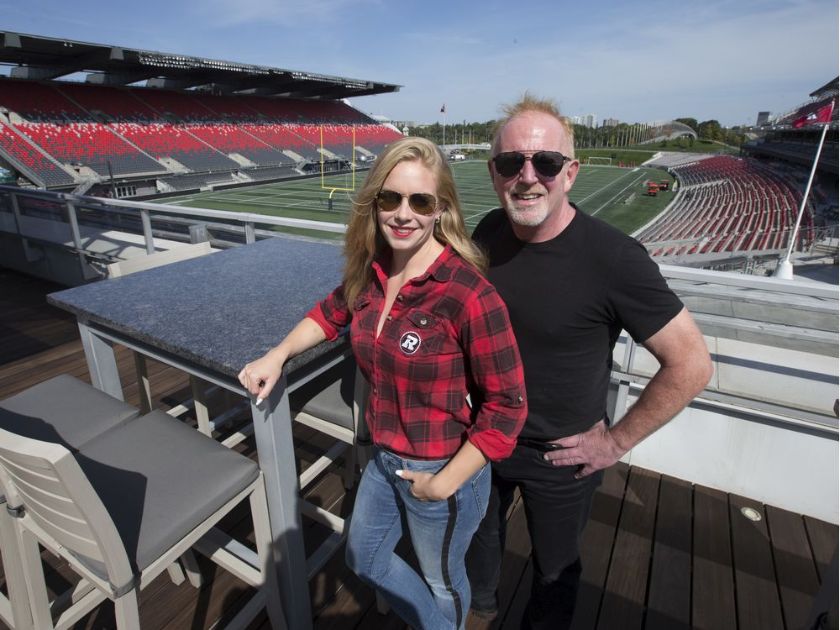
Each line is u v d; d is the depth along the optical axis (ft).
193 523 4.50
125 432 5.44
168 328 5.18
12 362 11.98
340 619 6.07
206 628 5.89
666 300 3.84
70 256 17.06
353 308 4.23
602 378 4.54
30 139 93.71
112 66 102.83
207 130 128.77
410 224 3.59
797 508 7.68
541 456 4.69
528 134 3.84
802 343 8.34
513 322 4.35
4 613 5.56
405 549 7.04
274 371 4.35
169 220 14.65
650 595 6.39
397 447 4.05
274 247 8.72
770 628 5.97
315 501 7.90
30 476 3.72
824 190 127.44
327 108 179.22
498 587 6.56
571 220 4.13
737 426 7.77
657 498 8.02
